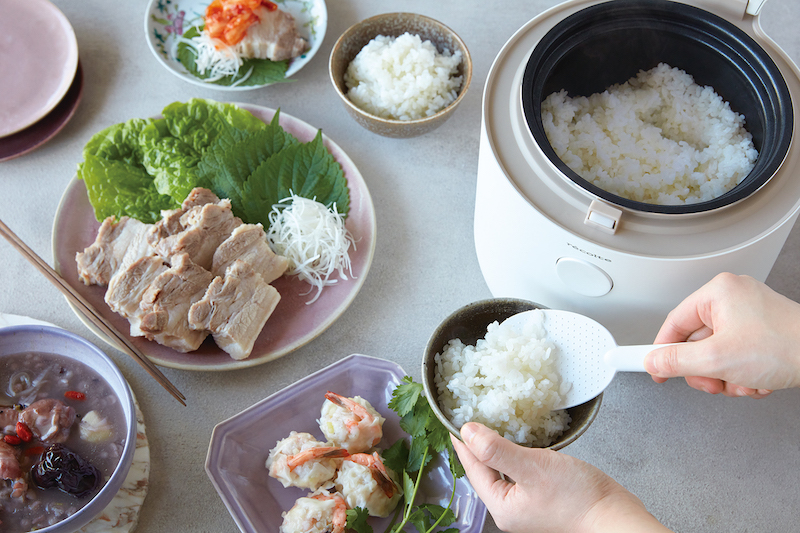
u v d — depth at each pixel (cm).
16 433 100
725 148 98
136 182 131
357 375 111
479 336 104
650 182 97
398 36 146
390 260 132
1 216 136
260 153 132
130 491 104
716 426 114
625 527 75
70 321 124
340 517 94
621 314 99
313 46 151
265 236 122
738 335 80
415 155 145
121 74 155
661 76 106
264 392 116
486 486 87
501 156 91
